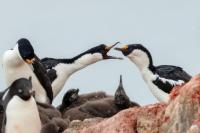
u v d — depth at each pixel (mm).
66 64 23438
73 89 20984
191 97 14391
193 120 14258
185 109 14430
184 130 14359
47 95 21438
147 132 15094
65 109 20844
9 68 20625
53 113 18359
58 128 16922
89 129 15695
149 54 21000
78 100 21109
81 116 19609
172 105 14859
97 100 20484
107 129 15336
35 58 21000
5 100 16984
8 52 20656
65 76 23359
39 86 21109
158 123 15094
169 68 20406
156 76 20422
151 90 20547
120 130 15164
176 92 15094
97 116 19781
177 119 14547
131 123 15289
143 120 15227
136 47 21094
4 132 16812
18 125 16672
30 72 20844
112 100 20484
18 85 16891
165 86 20109
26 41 20406
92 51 23891
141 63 20969
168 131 14703
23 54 20188
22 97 16719
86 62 23719
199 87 14406
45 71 21328
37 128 16875
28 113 16734
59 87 23234
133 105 20938
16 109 16703
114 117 15492
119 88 20406
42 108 18484
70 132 16328
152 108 15398
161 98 20281
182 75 20125
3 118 16938
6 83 21000
